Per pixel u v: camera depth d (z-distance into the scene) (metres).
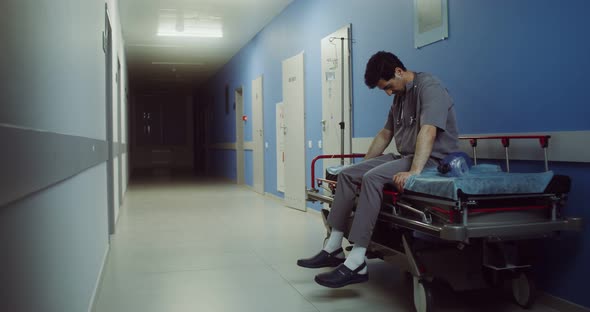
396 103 2.83
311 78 5.75
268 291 2.77
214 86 13.38
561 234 2.42
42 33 1.35
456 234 1.97
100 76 3.30
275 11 7.02
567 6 2.33
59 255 1.58
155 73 13.18
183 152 18.88
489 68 2.85
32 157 1.12
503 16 2.73
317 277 2.47
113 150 4.66
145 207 6.57
